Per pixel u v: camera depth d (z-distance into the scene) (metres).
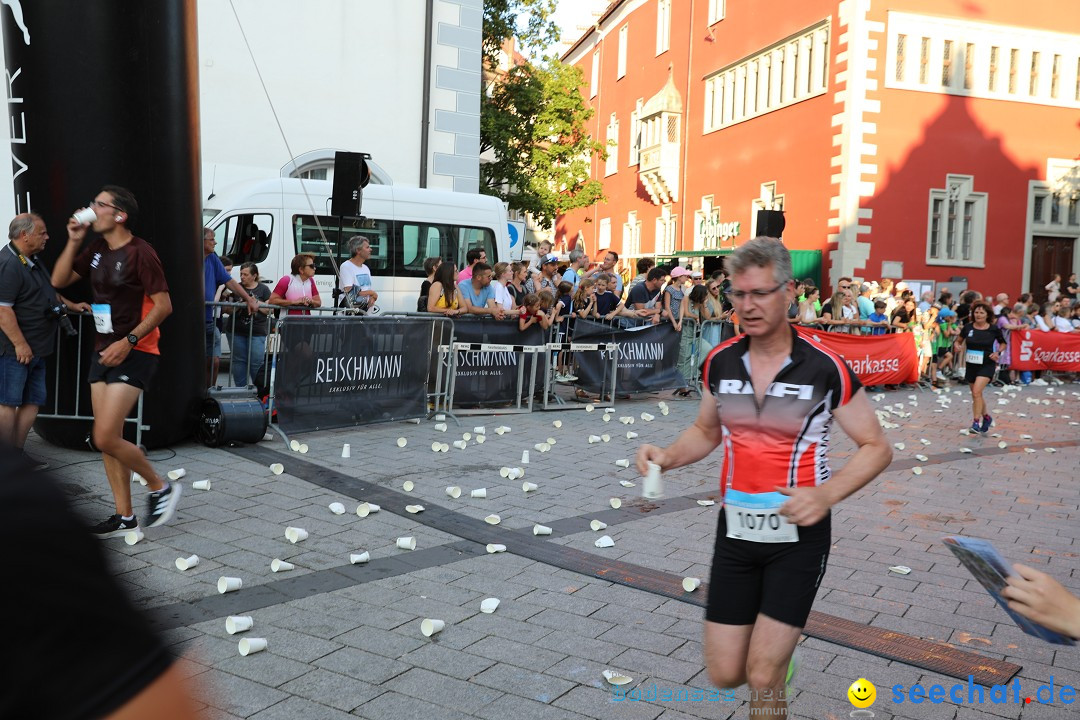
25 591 0.68
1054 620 1.93
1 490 0.70
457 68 16.81
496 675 3.56
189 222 7.22
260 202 12.56
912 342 14.69
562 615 4.22
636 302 12.03
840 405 2.63
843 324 14.66
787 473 2.66
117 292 4.91
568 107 26.36
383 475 6.87
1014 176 23.16
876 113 21.70
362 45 15.88
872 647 3.94
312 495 6.19
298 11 15.24
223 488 6.25
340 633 3.91
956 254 22.80
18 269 5.70
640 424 9.93
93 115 6.66
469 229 14.30
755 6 26.11
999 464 8.62
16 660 0.67
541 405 10.77
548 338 10.63
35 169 6.76
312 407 8.09
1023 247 23.39
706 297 12.53
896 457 8.79
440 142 16.77
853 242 21.81
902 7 21.69
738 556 2.73
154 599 4.19
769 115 25.30
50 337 5.98
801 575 2.61
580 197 27.41
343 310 9.10
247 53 14.85
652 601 4.45
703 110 29.53
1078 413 12.90
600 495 6.61
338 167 10.09
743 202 26.77
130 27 6.70
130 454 4.96
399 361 9.00
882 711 3.35
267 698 3.29
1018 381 17.02
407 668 3.59
